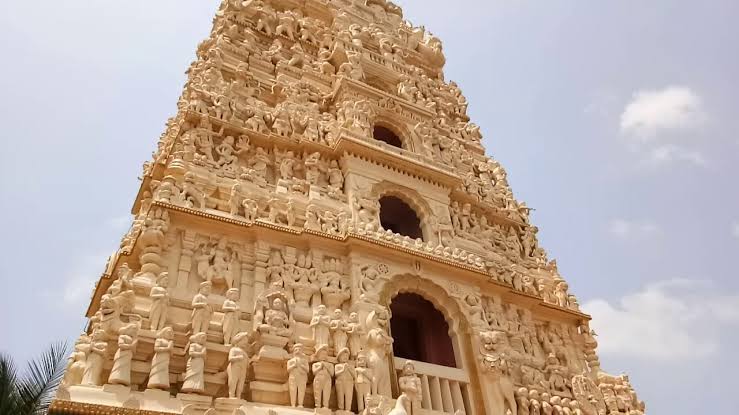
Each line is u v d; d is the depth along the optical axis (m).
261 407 13.32
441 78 36.22
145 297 14.21
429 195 23.23
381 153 22.48
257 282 16.42
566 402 20.17
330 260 18.11
